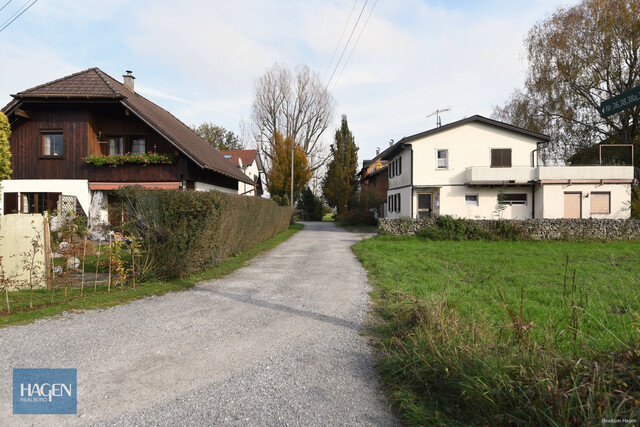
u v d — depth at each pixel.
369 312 6.25
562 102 29.95
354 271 10.20
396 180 29.80
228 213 10.46
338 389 3.60
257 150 45.72
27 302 6.75
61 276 7.37
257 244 16.47
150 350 4.52
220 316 5.96
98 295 7.24
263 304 6.71
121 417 3.06
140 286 8.07
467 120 24.75
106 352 4.43
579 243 17.67
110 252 7.93
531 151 24.78
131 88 22.97
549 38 29.70
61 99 17.03
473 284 8.19
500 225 18.50
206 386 3.62
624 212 23.78
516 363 3.12
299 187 44.28
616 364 2.77
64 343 4.71
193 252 8.95
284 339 4.95
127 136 18.27
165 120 21.88
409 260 11.77
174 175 17.64
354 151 45.59
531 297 7.13
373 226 32.88
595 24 27.42
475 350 3.49
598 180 23.64
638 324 3.32
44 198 17.58
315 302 6.86
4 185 17.50
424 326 4.30
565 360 3.01
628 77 28.11
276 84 44.84
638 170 26.97
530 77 31.72
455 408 3.13
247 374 3.90
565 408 2.49
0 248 8.05
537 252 14.32
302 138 46.78
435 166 25.16
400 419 3.09
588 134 30.81
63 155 17.62
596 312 5.70
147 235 8.65
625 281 8.51
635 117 27.89
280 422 3.01
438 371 3.53
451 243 17.41
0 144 14.22
